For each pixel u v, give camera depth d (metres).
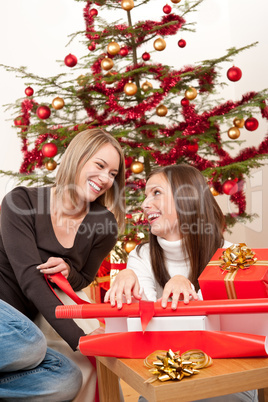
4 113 3.10
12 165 3.08
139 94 2.22
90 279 1.32
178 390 0.61
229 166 2.07
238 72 2.17
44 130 2.13
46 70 3.18
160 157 2.18
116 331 0.79
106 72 2.26
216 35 3.42
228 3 3.41
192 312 0.73
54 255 1.21
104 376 0.88
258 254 0.83
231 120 2.90
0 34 3.12
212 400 0.82
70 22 3.22
